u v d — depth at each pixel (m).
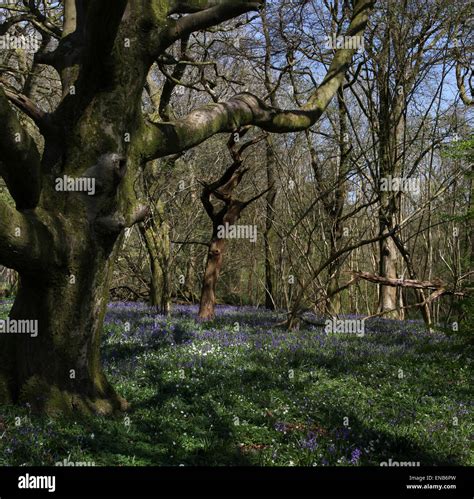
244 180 26.95
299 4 17.23
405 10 15.26
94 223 6.87
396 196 16.70
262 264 31.19
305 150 19.98
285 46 18.98
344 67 12.11
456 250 17.95
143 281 27.73
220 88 23.33
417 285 14.28
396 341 13.27
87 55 6.44
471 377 10.23
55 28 13.43
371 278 14.56
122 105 6.88
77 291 6.87
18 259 6.24
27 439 5.79
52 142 6.88
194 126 8.04
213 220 18.56
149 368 9.55
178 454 6.01
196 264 32.97
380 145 16.77
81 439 6.04
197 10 7.38
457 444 6.92
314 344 12.41
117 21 6.02
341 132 18.95
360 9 13.45
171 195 22.38
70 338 6.92
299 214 18.56
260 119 9.45
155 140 7.53
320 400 8.29
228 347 11.70
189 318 16.98
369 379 9.64
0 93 5.81
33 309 6.89
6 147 5.87
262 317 18.16
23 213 6.46
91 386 7.09
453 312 19.64
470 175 10.72
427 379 9.90
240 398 8.19
